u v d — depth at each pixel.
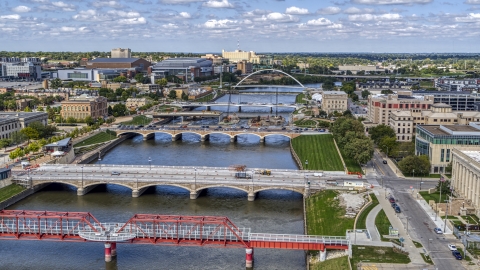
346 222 186.25
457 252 155.62
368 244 164.12
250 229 182.88
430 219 189.50
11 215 164.50
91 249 177.75
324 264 155.88
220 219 169.25
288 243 161.00
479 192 195.25
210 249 178.12
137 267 162.75
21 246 180.25
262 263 166.12
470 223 183.38
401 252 157.50
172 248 178.38
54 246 180.25
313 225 191.12
